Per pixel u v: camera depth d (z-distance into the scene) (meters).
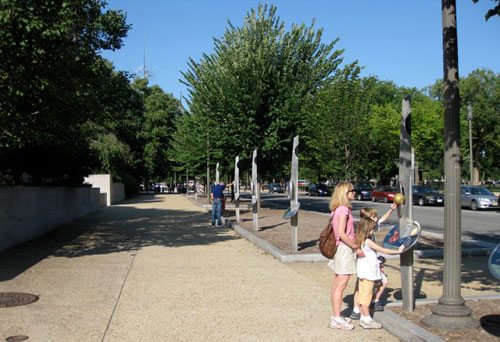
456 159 5.14
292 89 22.03
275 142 21.61
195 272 8.55
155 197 48.59
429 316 5.12
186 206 30.69
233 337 5.07
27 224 12.91
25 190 12.69
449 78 5.25
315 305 6.35
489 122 54.34
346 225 5.37
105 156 34.62
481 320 5.23
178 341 4.94
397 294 6.86
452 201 5.10
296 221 10.26
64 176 18.94
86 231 15.41
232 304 6.38
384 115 43.66
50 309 6.05
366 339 5.02
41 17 8.93
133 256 10.32
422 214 23.42
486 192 27.81
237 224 16.61
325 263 9.48
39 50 8.94
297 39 22.75
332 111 20.20
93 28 11.19
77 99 10.83
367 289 5.38
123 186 41.75
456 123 5.18
